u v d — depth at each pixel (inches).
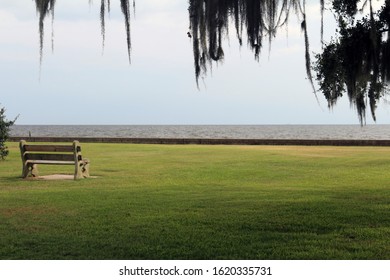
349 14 522.9
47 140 1925.4
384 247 333.7
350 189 621.0
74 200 534.6
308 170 868.6
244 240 355.3
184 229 389.4
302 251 327.6
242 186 663.1
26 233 378.9
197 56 484.4
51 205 502.3
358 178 747.4
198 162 1027.3
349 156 1155.3
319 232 377.7
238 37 467.5
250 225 400.5
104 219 430.0
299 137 4448.8
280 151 1339.8
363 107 558.3
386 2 507.8
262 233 375.2
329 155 1190.3
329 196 556.1
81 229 392.2
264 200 529.0
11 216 445.1
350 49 526.6
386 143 1585.9
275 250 329.7
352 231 376.5
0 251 329.7
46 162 746.2
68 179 741.3
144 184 685.3
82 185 673.6
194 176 786.2
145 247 338.3
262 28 459.8
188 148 1473.9
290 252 324.8
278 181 722.8
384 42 518.3
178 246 341.4
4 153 1078.4
